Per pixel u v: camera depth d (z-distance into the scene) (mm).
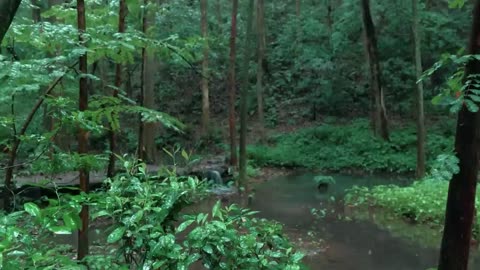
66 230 2230
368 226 9164
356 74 22844
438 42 17938
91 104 3883
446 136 18156
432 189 10688
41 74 3859
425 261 7051
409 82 19969
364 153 18031
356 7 19109
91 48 3996
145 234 2557
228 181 13930
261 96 20281
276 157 18484
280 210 10734
